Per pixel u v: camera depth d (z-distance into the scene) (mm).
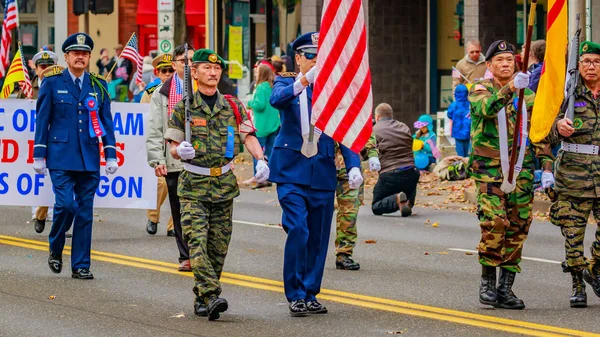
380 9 31156
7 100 16906
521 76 11344
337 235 14695
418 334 10906
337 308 12148
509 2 28719
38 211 17391
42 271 14273
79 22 41406
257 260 15180
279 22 31547
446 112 25500
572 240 12242
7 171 16984
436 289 13219
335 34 11297
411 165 19938
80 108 13727
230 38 32000
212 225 11719
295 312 11703
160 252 15742
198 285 11484
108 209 20562
